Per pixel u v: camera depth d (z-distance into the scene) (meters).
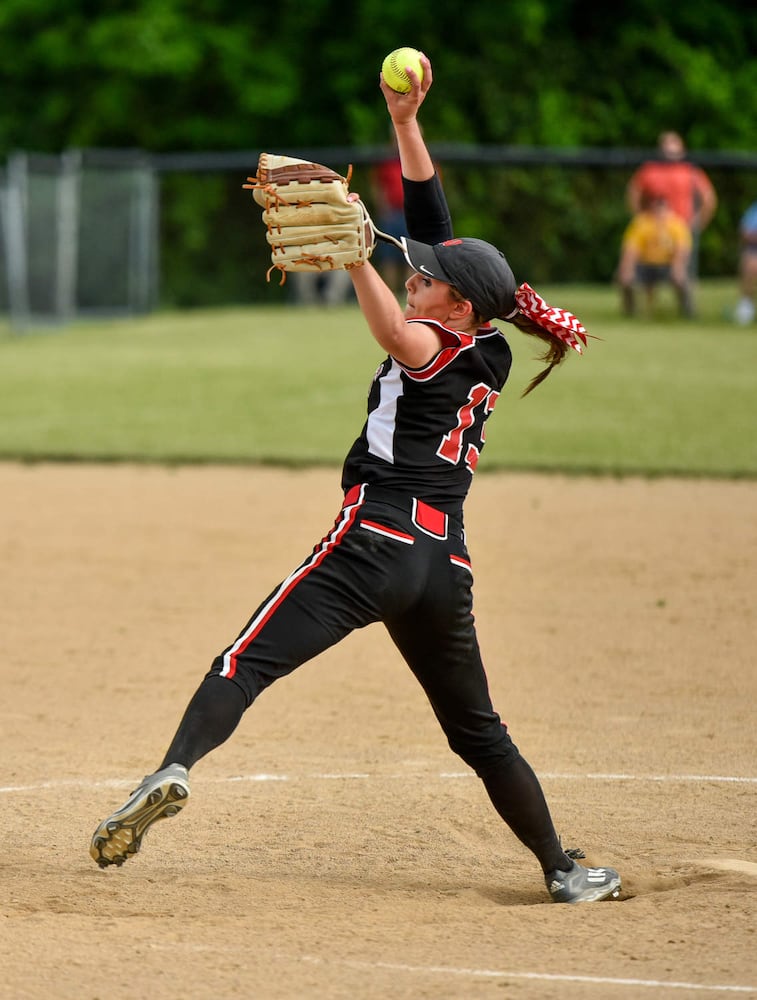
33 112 113.00
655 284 78.19
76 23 109.69
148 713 22.73
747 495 40.19
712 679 24.47
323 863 16.41
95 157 87.69
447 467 14.19
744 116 117.88
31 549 34.47
